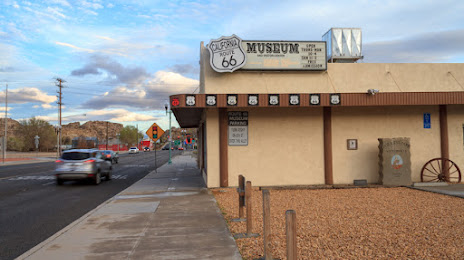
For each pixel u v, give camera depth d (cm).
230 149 1309
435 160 1371
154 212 862
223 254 524
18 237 664
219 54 1286
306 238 600
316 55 1324
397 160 1280
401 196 1051
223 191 1224
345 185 1298
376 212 814
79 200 1132
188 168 2536
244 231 663
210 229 680
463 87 1391
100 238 621
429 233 615
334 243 570
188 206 941
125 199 1088
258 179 1315
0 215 880
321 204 937
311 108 1346
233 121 1312
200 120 1964
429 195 1058
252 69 1300
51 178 1908
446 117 1389
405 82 1375
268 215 488
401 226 673
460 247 530
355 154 1349
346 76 1355
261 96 1174
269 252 484
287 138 1333
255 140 1321
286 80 1327
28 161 4466
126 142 13338
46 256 522
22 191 1362
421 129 1379
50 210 951
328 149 1332
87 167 1548
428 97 1227
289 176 1326
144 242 593
